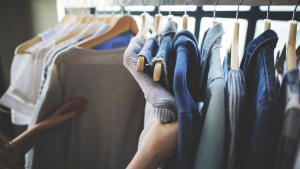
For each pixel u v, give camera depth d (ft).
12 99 2.27
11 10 3.75
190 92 1.39
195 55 1.24
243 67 1.32
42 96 1.98
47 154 2.13
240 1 1.22
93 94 2.25
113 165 2.64
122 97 2.38
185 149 0.99
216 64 1.21
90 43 2.06
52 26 3.88
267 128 0.98
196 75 1.46
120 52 2.18
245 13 2.58
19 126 4.44
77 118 2.32
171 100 1.10
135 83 2.39
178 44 1.21
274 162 1.00
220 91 1.10
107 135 2.51
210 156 1.12
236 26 1.24
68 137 2.35
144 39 1.56
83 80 2.13
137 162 1.06
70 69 2.00
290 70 1.00
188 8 3.03
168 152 1.11
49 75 1.95
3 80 3.93
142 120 2.64
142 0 1.75
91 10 3.85
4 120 4.15
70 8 3.18
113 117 2.44
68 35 2.58
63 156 2.34
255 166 1.05
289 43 1.07
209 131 1.10
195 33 3.07
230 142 1.12
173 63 1.36
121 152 2.63
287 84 0.99
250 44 1.25
